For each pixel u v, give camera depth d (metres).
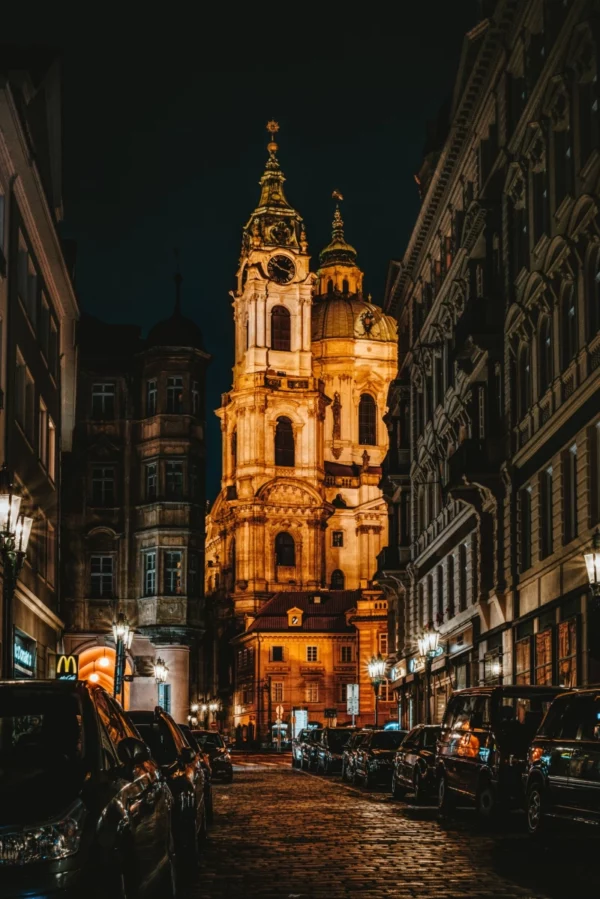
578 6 35.59
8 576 22.14
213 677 146.38
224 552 147.25
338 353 160.50
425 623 65.88
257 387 143.88
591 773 18.66
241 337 149.88
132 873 10.42
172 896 12.57
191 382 77.19
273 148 153.88
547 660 40.00
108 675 75.25
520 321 43.22
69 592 74.88
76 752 10.34
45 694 11.09
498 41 45.84
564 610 38.06
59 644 51.44
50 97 40.03
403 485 70.88
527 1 41.81
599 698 19.42
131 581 75.81
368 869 18.25
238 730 135.62
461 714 27.02
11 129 32.28
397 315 75.81
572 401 36.50
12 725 10.73
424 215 61.62
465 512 52.00
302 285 148.12
